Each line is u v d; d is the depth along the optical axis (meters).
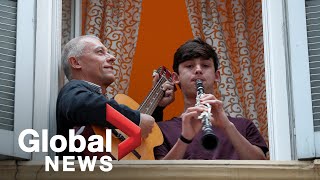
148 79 5.01
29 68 3.89
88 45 4.20
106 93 4.71
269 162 3.77
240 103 4.78
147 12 5.14
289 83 3.93
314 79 3.82
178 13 5.16
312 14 3.88
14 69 3.86
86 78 4.17
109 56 4.23
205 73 4.32
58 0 4.11
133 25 4.93
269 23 4.03
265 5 4.08
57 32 4.09
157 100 4.45
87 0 4.93
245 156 4.05
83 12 4.90
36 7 3.99
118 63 4.82
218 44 4.87
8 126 3.79
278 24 4.02
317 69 3.83
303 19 3.88
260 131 4.70
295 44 3.86
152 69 5.04
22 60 3.88
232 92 4.79
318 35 3.86
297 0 3.90
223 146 4.11
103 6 4.93
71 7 4.86
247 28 4.94
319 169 3.73
